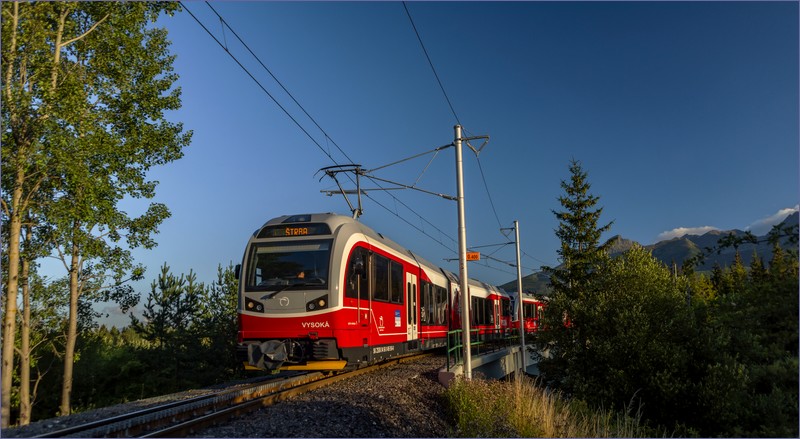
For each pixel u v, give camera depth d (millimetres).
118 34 16141
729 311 11930
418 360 21438
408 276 18047
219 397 9859
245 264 13016
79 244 14922
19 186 13914
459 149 16141
